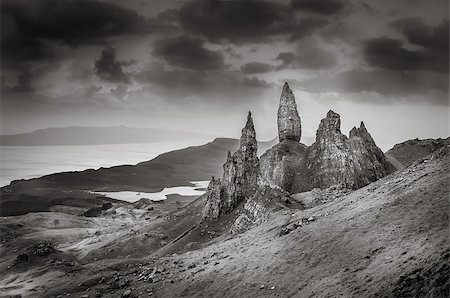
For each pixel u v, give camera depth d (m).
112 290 60.97
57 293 67.12
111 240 132.38
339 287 35.03
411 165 60.09
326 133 132.12
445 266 27.75
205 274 54.38
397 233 38.72
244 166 129.75
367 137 140.75
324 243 45.97
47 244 107.50
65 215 195.50
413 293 27.64
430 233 34.91
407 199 44.69
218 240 89.44
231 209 119.06
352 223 47.00
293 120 157.62
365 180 121.25
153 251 115.75
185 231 120.19
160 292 53.41
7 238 152.25
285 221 64.31
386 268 33.44
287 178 129.62
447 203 38.44
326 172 122.06
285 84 161.38
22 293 71.88
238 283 47.03
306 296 36.91
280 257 48.75
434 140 172.88
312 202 82.25
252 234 67.00
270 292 41.41
